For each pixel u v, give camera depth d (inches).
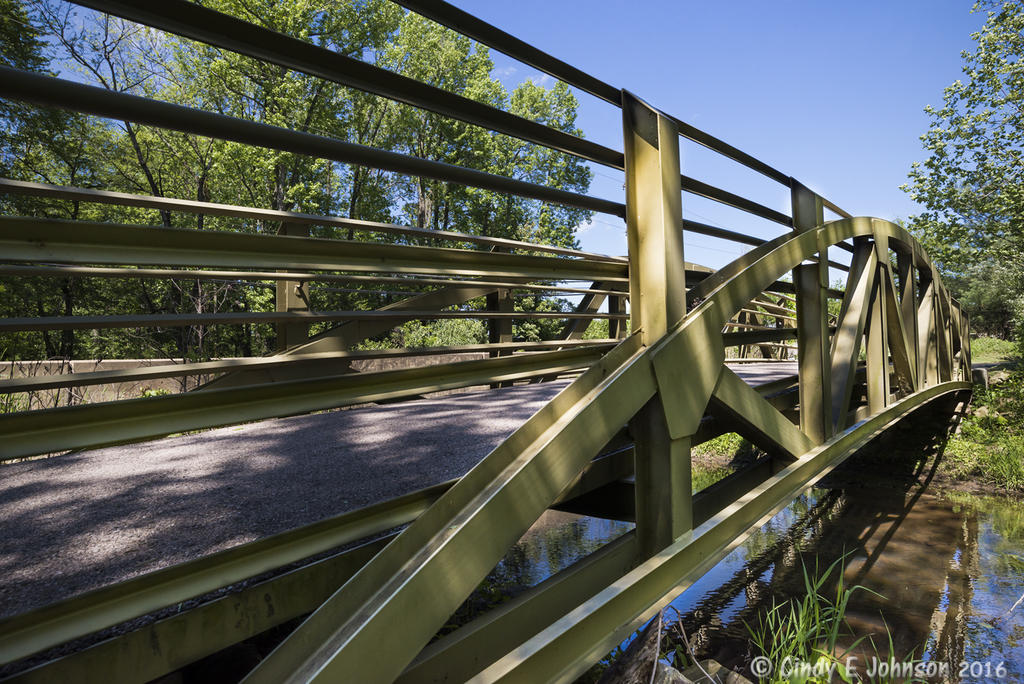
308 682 38.5
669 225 82.1
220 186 800.9
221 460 88.0
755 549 264.1
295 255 52.1
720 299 94.1
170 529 56.3
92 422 40.1
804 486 116.3
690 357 85.6
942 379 334.6
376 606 45.1
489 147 1098.1
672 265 82.6
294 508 62.2
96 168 681.0
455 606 49.8
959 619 183.2
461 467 78.4
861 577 225.6
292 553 48.3
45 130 550.3
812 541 276.2
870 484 386.9
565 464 63.7
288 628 103.3
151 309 644.7
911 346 231.9
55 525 58.2
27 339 263.7
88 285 576.7
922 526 300.8
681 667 99.0
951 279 1437.0
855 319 160.6
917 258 252.7
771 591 210.8
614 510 114.3
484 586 165.2
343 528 52.0
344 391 55.1
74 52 593.9
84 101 36.9
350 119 896.9
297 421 129.8
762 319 457.1
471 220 1124.5
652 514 83.0
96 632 37.5
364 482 71.8
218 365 46.3
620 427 72.2
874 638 169.5
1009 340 1405.0
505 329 239.6
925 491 370.9
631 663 77.2
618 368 76.2
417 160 58.0
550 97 1214.9
